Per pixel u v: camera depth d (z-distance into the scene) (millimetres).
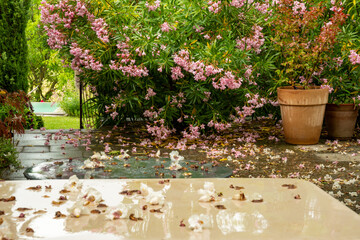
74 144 5102
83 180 1015
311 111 4973
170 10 5398
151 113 5477
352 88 5539
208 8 5344
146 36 5203
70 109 11727
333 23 4812
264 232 659
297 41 5078
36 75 17734
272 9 5848
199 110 5531
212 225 691
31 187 942
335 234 650
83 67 5926
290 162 4246
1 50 6719
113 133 5992
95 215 746
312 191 897
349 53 5355
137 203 820
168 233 657
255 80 5758
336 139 5461
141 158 3057
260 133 5973
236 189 916
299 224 693
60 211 767
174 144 5234
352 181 3486
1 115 4570
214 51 5070
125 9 5344
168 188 930
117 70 5523
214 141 5422
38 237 645
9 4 6762
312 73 5215
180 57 4961
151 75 5629
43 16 5586
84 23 5609
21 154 4629
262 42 5574
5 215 746
